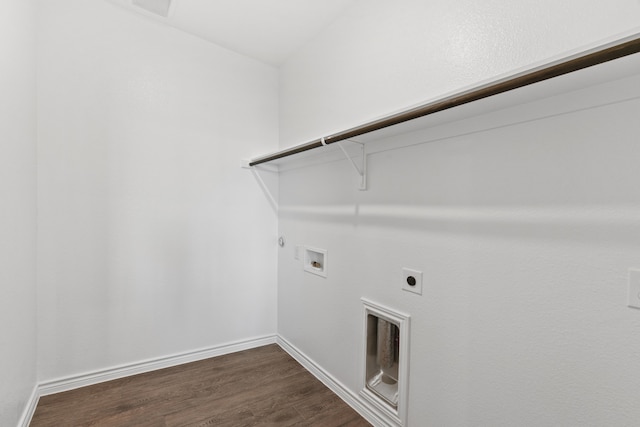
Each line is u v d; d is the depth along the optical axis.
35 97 1.75
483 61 1.16
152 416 1.71
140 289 2.16
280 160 2.35
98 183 2.00
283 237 2.64
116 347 2.09
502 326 1.13
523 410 1.07
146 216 2.17
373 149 1.65
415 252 1.45
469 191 1.22
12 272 1.38
